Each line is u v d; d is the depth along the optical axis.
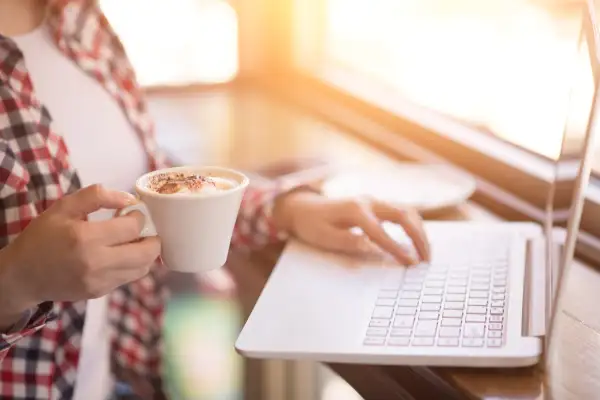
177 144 1.46
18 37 1.02
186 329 1.88
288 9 1.84
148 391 1.18
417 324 0.75
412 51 1.54
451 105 1.45
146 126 1.15
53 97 1.03
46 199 0.91
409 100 1.58
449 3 1.40
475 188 1.17
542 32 1.17
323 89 1.75
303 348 0.72
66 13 1.06
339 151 1.43
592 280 0.89
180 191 0.65
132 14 1.80
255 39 1.89
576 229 0.68
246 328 0.76
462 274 0.86
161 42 1.84
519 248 0.92
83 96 1.06
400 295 0.82
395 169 1.25
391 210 0.95
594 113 0.67
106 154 1.07
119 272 0.66
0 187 0.86
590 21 0.75
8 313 0.72
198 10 1.84
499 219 1.13
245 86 1.88
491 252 0.92
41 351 0.91
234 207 0.66
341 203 0.95
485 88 1.34
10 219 0.87
